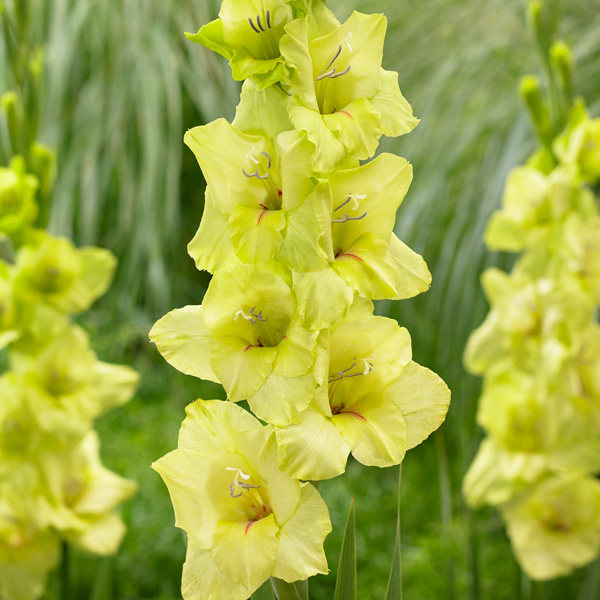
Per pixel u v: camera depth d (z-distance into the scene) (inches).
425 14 126.5
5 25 58.4
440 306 106.0
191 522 37.1
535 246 64.2
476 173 107.6
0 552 60.7
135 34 124.6
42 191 59.8
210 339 37.2
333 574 91.0
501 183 101.4
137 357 124.8
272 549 36.3
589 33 112.0
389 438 36.9
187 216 136.4
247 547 36.5
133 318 115.7
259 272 36.4
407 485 103.7
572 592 87.0
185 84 125.5
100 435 103.7
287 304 36.8
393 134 37.0
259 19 36.5
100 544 62.4
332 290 36.1
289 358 36.3
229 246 36.9
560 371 65.2
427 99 114.9
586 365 66.4
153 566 89.4
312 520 36.6
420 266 37.3
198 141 36.7
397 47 124.6
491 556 90.5
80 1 125.2
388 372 37.5
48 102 118.1
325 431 36.3
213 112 121.3
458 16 124.1
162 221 116.5
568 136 62.4
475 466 69.7
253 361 36.5
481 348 68.2
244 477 36.7
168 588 87.4
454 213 110.2
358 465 109.4
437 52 121.4
